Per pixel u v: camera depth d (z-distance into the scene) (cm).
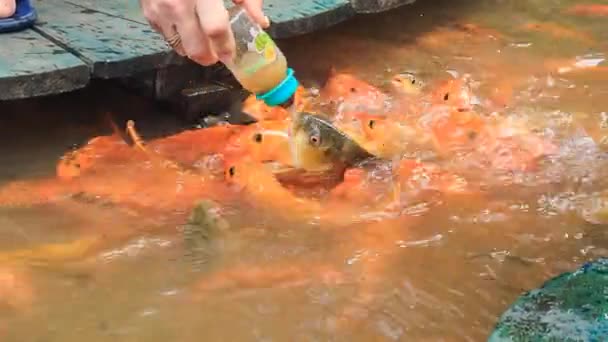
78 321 177
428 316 179
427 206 226
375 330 174
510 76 321
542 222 218
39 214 223
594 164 249
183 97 277
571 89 308
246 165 240
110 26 282
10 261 199
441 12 396
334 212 222
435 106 283
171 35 173
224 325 176
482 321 178
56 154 258
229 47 167
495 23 382
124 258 201
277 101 190
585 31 371
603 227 215
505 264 199
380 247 206
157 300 184
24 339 170
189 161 253
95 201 230
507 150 255
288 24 289
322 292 187
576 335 158
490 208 225
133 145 262
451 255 203
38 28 277
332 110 283
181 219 220
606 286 172
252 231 212
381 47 352
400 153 251
